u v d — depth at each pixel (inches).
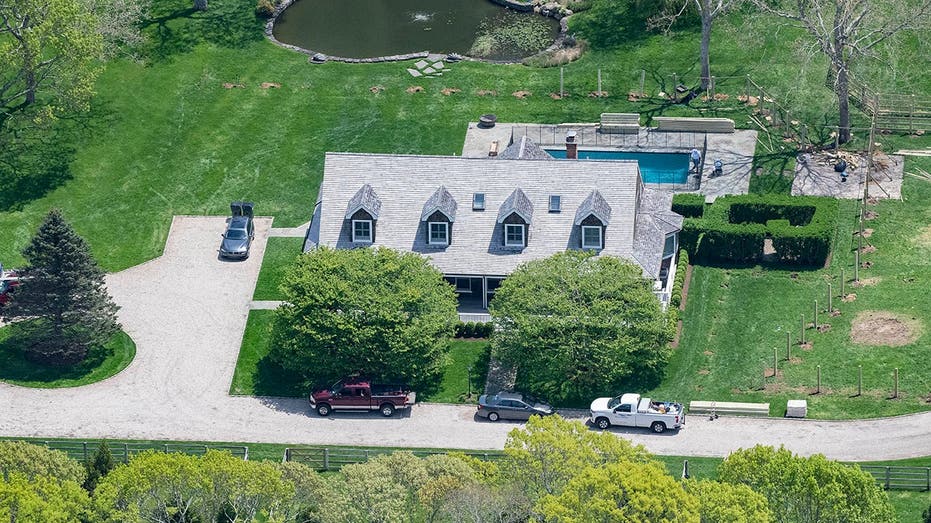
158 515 4298.7
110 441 4813.0
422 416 4881.9
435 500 4259.4
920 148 5772.6
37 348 5078.7
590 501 4010.8
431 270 5049.2
